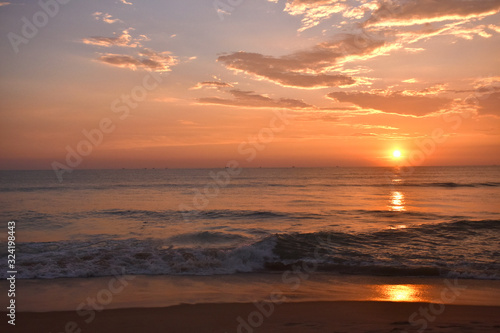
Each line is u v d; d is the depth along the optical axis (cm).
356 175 9306
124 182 6103
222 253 1001
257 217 1952
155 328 497
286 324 510
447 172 10969
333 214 2069
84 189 4319
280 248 1073
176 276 842
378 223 1731
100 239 1295
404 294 698
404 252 1066
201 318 540
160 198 3153
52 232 1470
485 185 4666
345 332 470
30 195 3409
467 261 967
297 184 5469
